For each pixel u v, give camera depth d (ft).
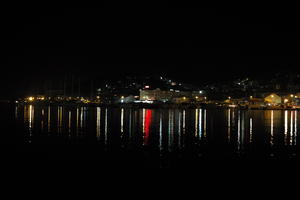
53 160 87.30
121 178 70.33
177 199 57.93
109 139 133.08
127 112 388.98
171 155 97.96
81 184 65.87
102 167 80.07
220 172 76.43
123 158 91.76
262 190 63.00
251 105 562.25
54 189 62.69
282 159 92.94
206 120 254.68
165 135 150.61
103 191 61.72
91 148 108.68
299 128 189.78
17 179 68.80
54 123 205.98
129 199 57.77
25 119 237.04
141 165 82.99
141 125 203.92
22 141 122.11
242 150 108.78
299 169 80.07
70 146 112.27
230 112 410.93
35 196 58.95
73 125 193.88
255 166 83.20
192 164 85.10
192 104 621.31
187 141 130.72
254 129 182.60
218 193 61.16
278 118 288.92
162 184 66.33
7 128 169.48
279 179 70.69
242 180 69.67
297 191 62.64
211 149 110.52
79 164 82.99
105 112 379.76
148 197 58.80
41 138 131.95
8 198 57.88
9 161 85.15
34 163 83.30
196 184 66.54
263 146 118.32
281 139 139.03
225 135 152.46
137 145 117.91
